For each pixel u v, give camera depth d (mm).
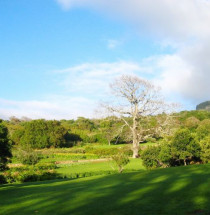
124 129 55625
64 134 70375
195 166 21234
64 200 12086
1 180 25109
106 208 10039
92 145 70000
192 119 67125
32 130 66938
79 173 27422
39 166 34031
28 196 14148
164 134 44875
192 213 8742
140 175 18812
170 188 12672
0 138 17750
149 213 9039
